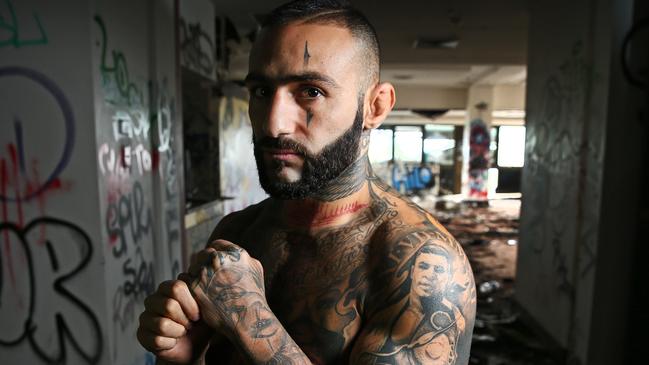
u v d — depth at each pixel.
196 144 4.55
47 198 1.93
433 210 10.40
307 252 0.78
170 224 2.83
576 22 2.96
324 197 0.77
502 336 3.46
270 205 0.91
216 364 0.84
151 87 2.54
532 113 3.87
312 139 0.68
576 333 2.80
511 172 15.38
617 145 2.47
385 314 0.67
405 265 0.68
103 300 1.95
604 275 2.54
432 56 6.77
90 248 1.94
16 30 1.88
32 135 1.91
